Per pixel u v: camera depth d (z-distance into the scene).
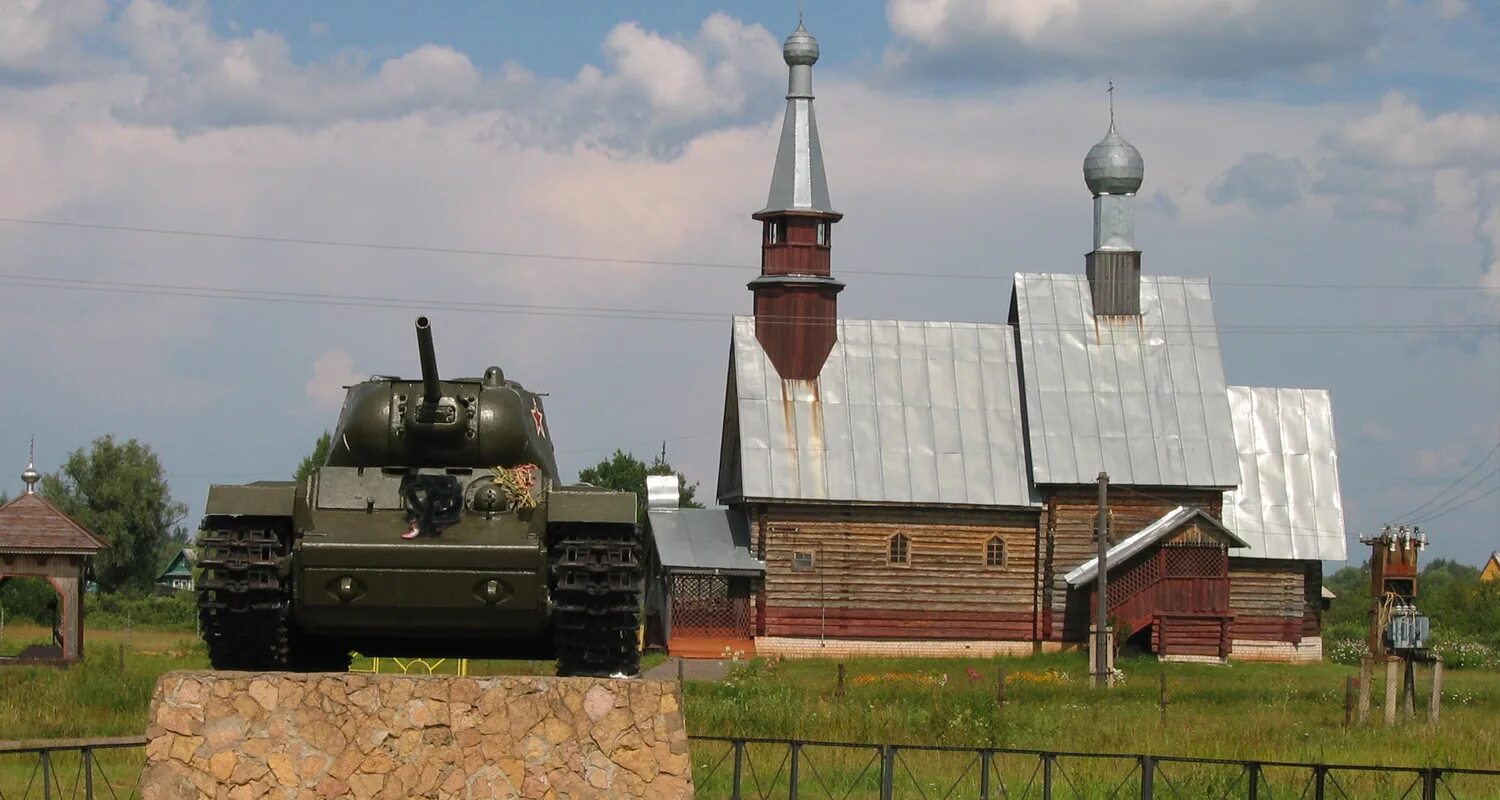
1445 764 27.78
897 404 59.91
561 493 17.78
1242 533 60.66
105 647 48.94
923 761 27.30
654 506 60.81
